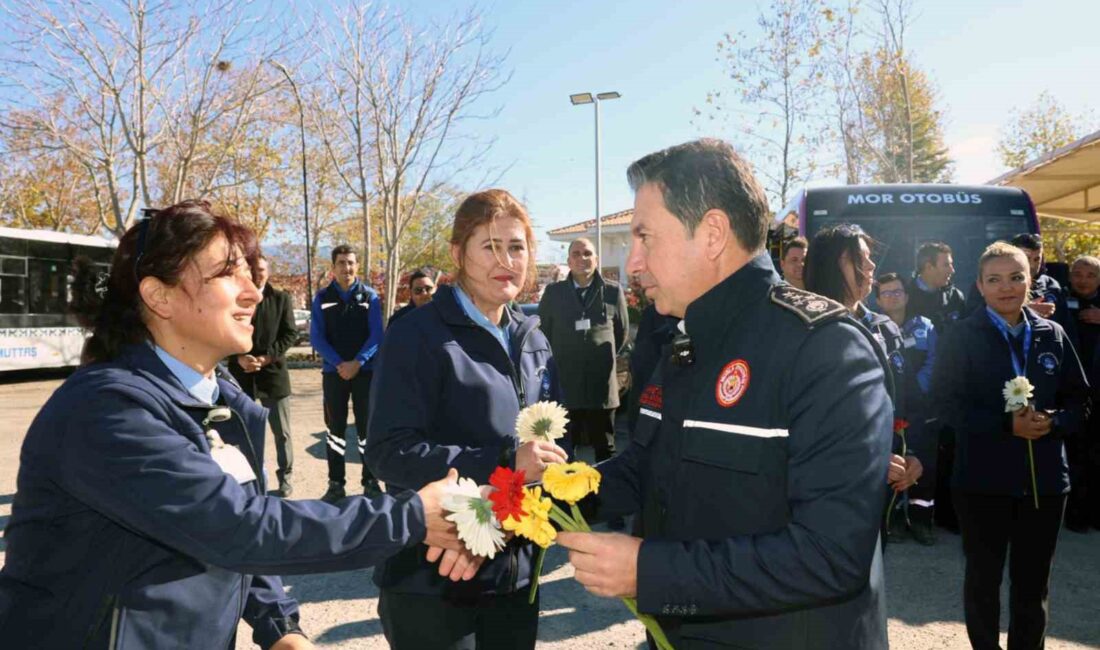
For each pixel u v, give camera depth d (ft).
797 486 4.34
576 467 5.00
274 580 5.88
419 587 6.67
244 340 5.11
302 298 104.01
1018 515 9.82
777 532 4.33
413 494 5.13
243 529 4.40
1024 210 22.40
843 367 4.39
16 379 55.47
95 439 4.30
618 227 107.14
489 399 7.09
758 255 5.05
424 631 6.77
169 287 4.83
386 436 6.73
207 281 4.86
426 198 69.87
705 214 4.88
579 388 19.89
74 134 55.57
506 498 4.84
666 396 5.22
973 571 9.98
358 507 4.83
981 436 9.83
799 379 4.45
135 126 53.16
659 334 10.23
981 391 9.97
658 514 5.19
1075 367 10.36
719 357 4.86
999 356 10.02
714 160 4.94
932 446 11.63
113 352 4.76
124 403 4.42
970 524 9.97
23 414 36.86
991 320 10.20
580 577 4.50
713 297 4.93
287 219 93.40
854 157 65.82
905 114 62.75
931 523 16.60
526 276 7.67
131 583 4.51
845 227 9.86
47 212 90.74
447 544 5.39
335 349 19.95
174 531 4.32
